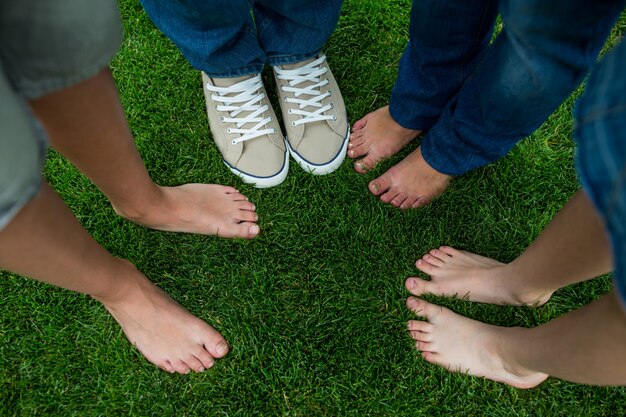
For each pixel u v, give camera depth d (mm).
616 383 1043
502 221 1744
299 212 1750
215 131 1794
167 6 1357
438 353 1565
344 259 1696
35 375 1570
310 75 1753
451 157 1574
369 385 1558
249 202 1748
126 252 1696
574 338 1031
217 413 1534
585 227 1019
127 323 1528
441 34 1341
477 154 1523
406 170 1712
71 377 1569
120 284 1380
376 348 1599
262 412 1536
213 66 1580
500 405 1542
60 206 996
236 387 1560
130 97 1885
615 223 624
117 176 1271
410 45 1534
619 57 658
